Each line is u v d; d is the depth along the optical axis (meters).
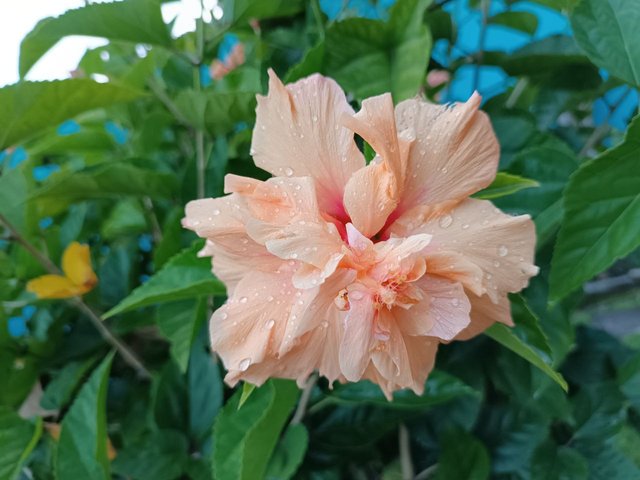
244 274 0.17
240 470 0.20
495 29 0.32
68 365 0.29
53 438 0.28
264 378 0.17
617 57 0.19
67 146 0.32
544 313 0.22
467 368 0.25
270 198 0.16
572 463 0.26
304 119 0.17
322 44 0.22
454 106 0.16
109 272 0.31
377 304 0.15
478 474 0.25
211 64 0.31
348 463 0.27
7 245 0.34
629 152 0.16
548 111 0.26
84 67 0.31
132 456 0.25
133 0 0.23
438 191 0.16
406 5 0.21
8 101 0.22
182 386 0.27
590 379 0.29
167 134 0.33
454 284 0.15
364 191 0.16
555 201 0.21
